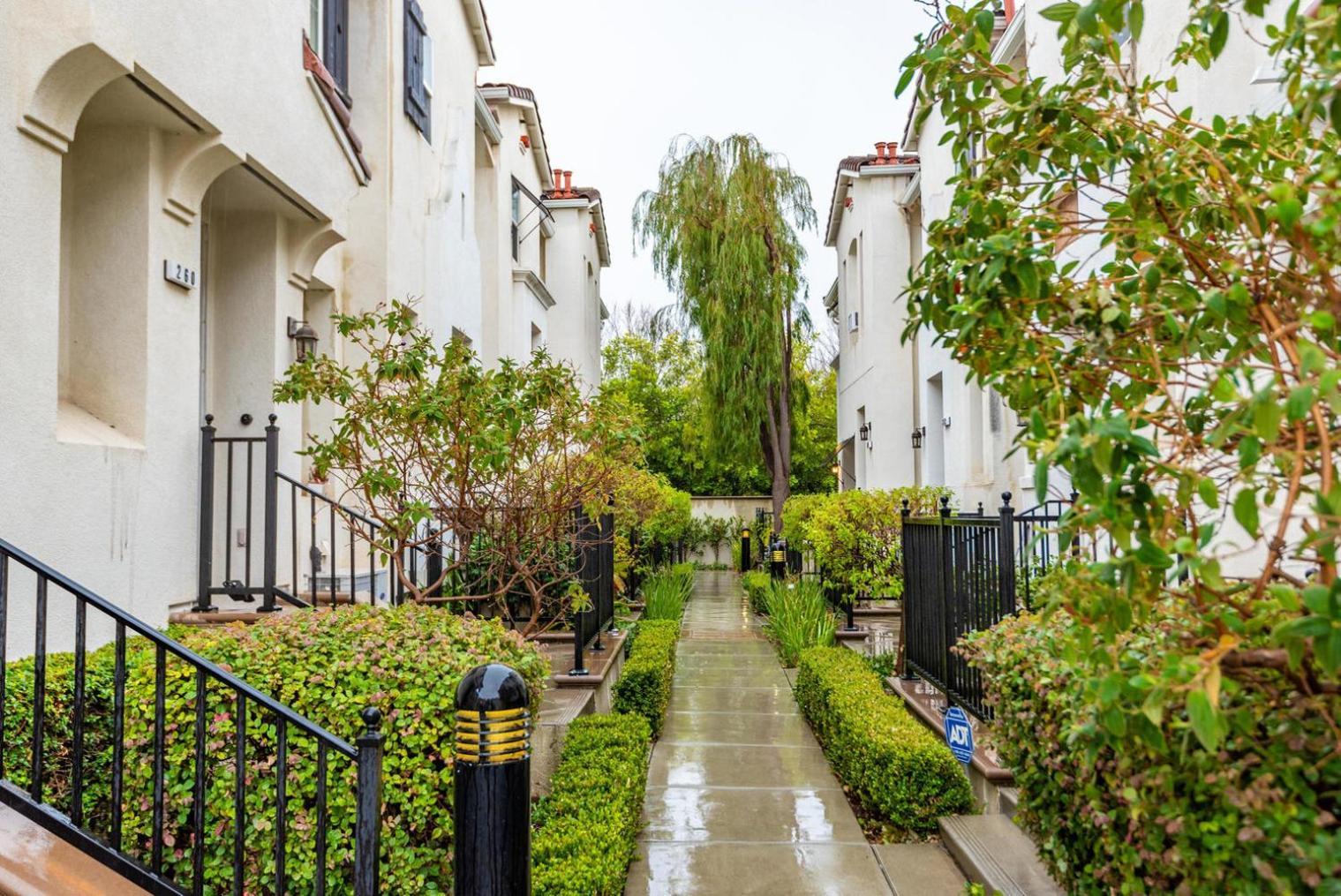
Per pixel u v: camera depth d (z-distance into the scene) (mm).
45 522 4105
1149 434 3980
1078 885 2617
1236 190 2018
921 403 16016
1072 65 2434
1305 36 1710
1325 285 1713
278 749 2902
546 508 6246
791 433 23062
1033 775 2787
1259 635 1722
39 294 4059
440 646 3768
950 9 2439
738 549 28703
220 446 6688
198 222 5637
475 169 13766
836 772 5992
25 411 3975
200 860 2936
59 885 2625
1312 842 1583
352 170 7523
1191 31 2027
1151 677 1577
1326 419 1753
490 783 2775
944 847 4566
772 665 10703
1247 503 1432
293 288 7156
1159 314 2031
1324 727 1679
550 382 5938
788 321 21000
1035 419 1724
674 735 7172
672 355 32375
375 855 2729
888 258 17203
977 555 5164
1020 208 2492
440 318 10352
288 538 6910
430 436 5695
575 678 6738
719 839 4754
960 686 5426
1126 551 1575
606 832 3854
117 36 4195
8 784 2859
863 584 10141
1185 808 1882
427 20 10133
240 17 5449
